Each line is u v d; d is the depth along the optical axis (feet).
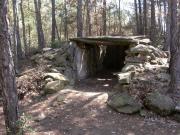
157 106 36.68
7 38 30.19
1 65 30.55
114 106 38.75
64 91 46.06
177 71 39.45
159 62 48.60
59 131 33.88
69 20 113.09
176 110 36.06
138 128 33.96
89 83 54.65
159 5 106.52
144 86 40.55
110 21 133.80
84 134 33.01
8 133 30.68
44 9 130.52
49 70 51.98
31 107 41.68
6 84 30.55
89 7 95.55
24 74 51.13
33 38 146.10
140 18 95.35
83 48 59.41
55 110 40.11
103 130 33.81
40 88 46.78
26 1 108.68
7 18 30.09
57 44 70.85
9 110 30.71
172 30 41.34
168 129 33.40
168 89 39.81
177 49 40.22
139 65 46.65
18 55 68.18
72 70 54.75
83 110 39.24
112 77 62.39
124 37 52.85
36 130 34.04
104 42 54.19
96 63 69.67
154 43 77.25
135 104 37.93
